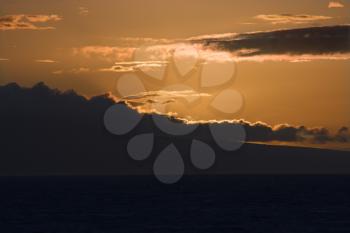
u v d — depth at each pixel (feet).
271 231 552.00
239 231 549.95
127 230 553.64
